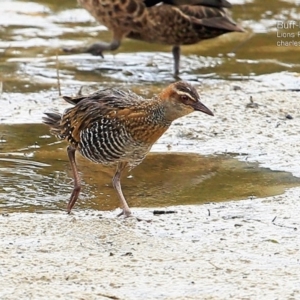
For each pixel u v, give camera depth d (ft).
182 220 40.83
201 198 44.39
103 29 73.97
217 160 49.78
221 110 56.95
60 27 74.02
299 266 35.78
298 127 54.60
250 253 37.06
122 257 36.55
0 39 71.10
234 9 78.02
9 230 39.27
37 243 37.93
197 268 35.55
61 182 46.68
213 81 63.41
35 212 42.57
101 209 43.14
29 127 54.70
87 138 42.37
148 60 68.49
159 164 49.24
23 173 47.67
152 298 33.09
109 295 33.30
